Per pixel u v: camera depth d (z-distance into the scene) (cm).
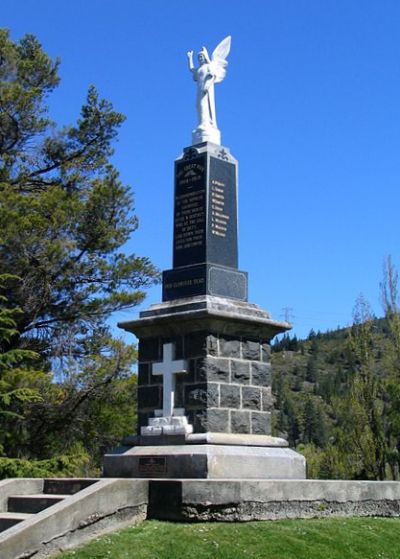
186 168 1405
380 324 4456
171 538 986
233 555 949
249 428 1288
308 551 998
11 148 2550
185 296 1340
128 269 2405
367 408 3712
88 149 2627
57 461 2084
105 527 1018
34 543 927
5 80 2566
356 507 1238
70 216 2308
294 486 1152
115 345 2344
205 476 1155
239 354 1305
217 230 1365
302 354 13462
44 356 2381
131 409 2389
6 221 2162
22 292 2280
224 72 1488
